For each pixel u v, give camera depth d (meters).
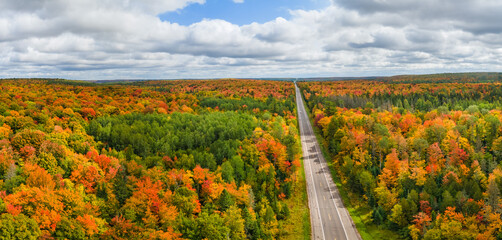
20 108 144.38
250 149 122.44
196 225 73.69
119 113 173.62
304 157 146.50
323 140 167.38
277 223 90.19
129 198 82.56
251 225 84.06
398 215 88.06
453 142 123.44
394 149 115.75
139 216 77.19
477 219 83.12
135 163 101.06
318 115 195.00
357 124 157.00
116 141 125.44
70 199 72.62
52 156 89.88
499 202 83.94
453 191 94.00
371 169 117.62
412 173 109.25
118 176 85.44
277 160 124.69
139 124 141.38
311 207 103.88
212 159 113.62
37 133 100.75
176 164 109.38
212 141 138.75
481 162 109.06
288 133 163.62
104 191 83.81
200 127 145.00
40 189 72.06
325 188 116.56
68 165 92.44
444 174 106.94
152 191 81.12
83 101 187.62
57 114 143.50
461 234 77.12
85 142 113.00
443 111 191.88
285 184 112.00
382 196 97.94
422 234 82.94
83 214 69.62
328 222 94.75
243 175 109.19
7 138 104.56
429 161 119.50
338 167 129.38
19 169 83.19
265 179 109.75
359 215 98.44
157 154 117.50
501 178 97.44
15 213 63.06
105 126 136.88
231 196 92.62
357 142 132.00
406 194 101.19
